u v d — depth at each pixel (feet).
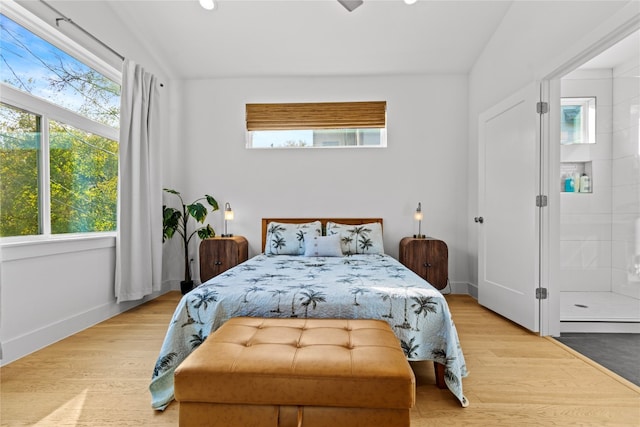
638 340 7.66
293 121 12.48
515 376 5.87
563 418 4.67
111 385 5.54
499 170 9.54
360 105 12.33
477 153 11.53
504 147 9.31
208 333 5.65
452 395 5.32
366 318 5.60
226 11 9.50
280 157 12.51
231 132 12.56
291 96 12.48
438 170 12.26
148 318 9.11
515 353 6.85
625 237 11.37
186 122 12.56
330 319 5.33
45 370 6.05
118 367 6.18
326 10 9.48
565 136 12.19
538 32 8.10
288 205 12.51
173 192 11.82
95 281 8.65
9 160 6.79
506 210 9.18
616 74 11.67
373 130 12.57
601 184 11.91
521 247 8.50
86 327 8.30
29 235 7.22
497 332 8.14
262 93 12.53
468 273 12.16
